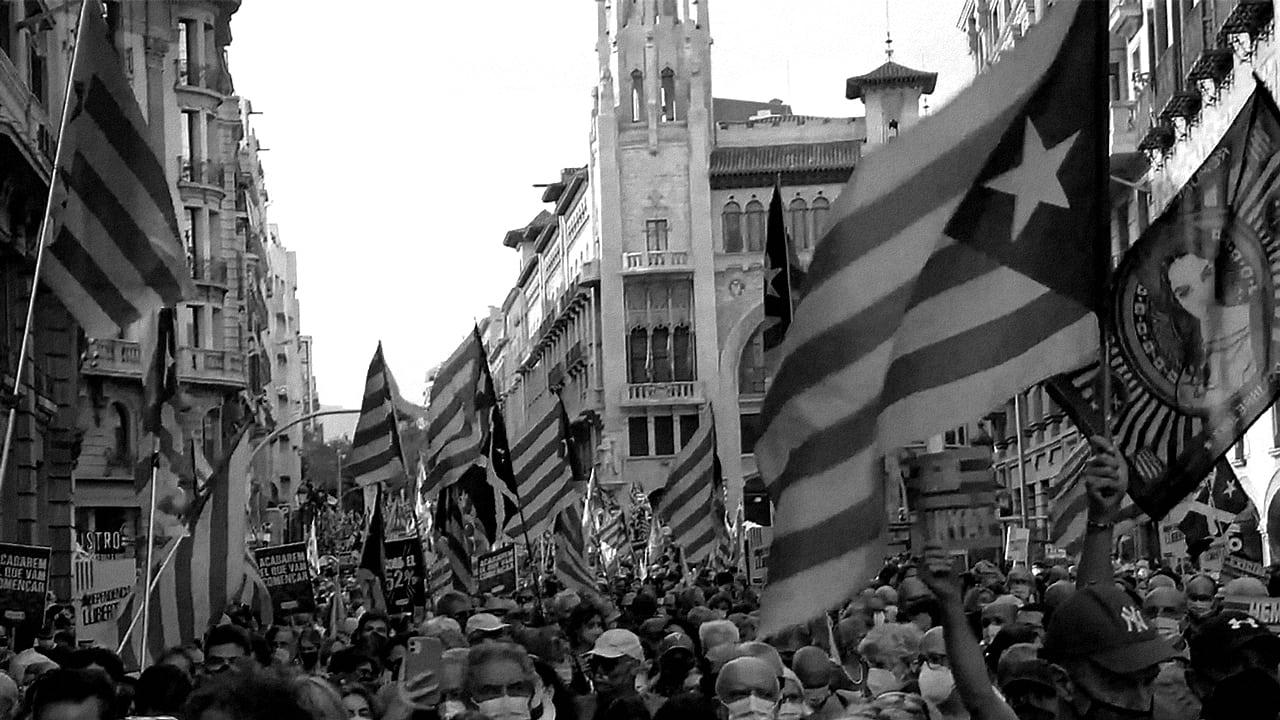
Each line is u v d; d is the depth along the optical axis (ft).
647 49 360.69
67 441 148.56
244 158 303.89
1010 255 29.63
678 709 34.17
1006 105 29.58
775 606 29.89
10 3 132.05
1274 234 40.45
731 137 367.45
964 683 25.07
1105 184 29.58
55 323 146.72
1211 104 153.89
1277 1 130.72
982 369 29.60
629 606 79.77
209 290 233.76
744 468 354.54
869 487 29.66
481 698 31.73
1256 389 39.50
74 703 26.32
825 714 38.42
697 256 356.59
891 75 356.38
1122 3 188.96
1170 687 32.24
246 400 252.42
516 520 107.76
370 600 84.58
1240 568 70.44
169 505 60.44
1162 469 38.99
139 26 218.59
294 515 299.79
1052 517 94.53
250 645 42.75
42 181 129.80
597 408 368.07
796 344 30.12
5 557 62.80
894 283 29.71
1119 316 39.60
